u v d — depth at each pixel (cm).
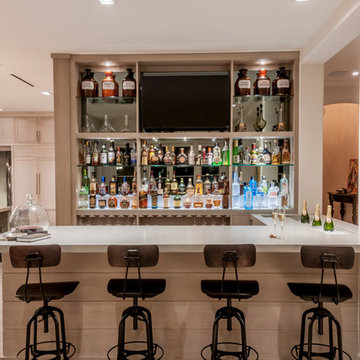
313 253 173
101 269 213
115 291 182
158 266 213
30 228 214
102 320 213
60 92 317
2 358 214
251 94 347
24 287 192
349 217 574
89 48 301
